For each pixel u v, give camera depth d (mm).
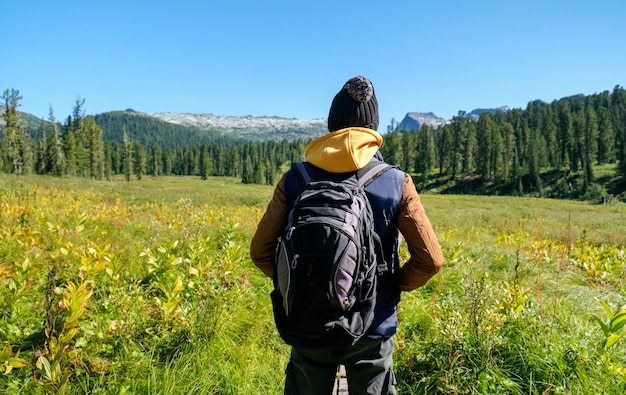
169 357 3303
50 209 9977
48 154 71938
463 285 3846
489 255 8086
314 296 1568
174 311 3688
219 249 7133
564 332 3545
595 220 27625
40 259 5188
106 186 41500
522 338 3387
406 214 1800
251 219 11469
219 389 3041
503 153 121750
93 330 3438
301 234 1612
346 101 1949
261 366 3340
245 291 4645
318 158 1840
